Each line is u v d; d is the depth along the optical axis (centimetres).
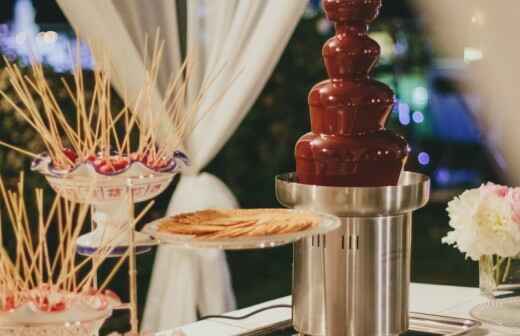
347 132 177
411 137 606
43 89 162
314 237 179
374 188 171
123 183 162
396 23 576
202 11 311
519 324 197
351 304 178
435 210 627
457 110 605
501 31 475
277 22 309
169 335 164
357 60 177
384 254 178
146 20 305
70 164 166
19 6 421
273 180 509
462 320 197
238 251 529
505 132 524
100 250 147
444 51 564
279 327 196
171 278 332
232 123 317
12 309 131
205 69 313
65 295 139
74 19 290
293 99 505
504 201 206
